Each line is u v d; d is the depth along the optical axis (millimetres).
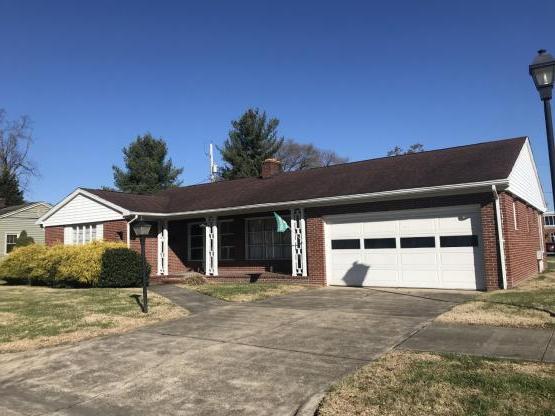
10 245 37281
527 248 17531
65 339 9180
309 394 5961
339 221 16703
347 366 6883
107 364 7613
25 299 14336
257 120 41781
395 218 15570
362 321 9719
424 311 10555
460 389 5574
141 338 9086
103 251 17688
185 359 7641
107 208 21156
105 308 12156
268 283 17500
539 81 8969
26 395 6488
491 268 13672
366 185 16359
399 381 5973
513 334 8031
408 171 16562
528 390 5430
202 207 20156
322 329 9172
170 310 11758
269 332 9125
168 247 21906
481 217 13938
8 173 56469
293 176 21375
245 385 6402
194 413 5629
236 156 41156
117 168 44188
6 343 9016
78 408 5977
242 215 20562
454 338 7984
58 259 18672
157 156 44375
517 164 16031
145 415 5652
